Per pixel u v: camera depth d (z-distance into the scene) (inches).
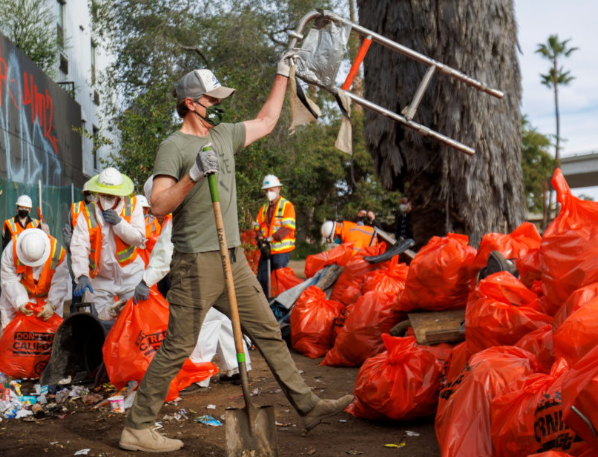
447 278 195.6
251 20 722.8
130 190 199.5
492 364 110.0
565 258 127.9
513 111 317.4
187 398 184.2
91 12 769.6
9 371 207.2
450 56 309.3
